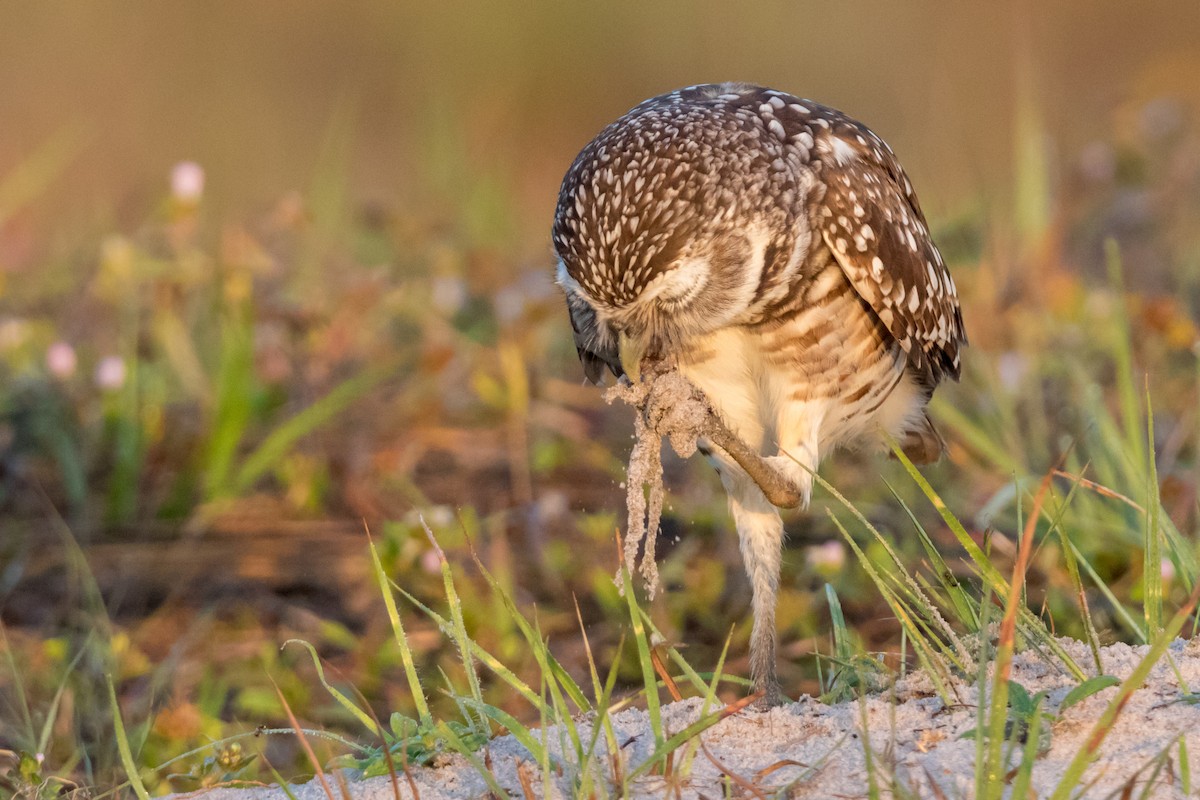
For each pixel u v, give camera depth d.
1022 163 16.19
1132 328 13.94
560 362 15.76
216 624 11.83
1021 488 9.95
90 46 32.78
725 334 9.38
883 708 7.43
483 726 7.67
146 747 9.75
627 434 14.48
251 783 7.85
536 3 36.25
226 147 28.31
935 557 8.10
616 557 12.30
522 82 34.97
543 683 7.52
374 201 19.78
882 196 9.66
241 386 13.51
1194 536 10.86
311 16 35.56
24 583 12.42
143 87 31.11
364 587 12.16
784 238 9.07
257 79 33.03
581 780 6.64
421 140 24.73
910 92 32.53
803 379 9.55
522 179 27.39
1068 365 13.22
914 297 9.84
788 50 36.25
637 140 9.00
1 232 18.48
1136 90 22.08
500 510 13.32
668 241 8.73
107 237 16.67
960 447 12.94
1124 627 10.16
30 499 13.55
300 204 16.77
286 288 16.09
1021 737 6.86
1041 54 33.62
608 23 36.62
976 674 7.59
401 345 15.91
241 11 35.59
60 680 10.42
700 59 36.44
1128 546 10.81
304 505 13.39
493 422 14.84
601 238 8.83
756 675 9.29
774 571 9.58
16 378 14.55
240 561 12.66
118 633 11.50
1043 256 15.38
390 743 7.57
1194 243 16.83
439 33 36.03
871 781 6.12
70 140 22.36
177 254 15.55
